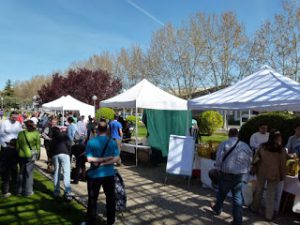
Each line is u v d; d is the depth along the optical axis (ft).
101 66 203.00
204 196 25.21
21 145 24.29
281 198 21.84
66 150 23.71
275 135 19.98
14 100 290.97
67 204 22.44
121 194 21.12
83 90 133.69
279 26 107.34
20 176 24.73
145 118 39.63
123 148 42.88
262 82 27.43
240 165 18.45
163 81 143.84
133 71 177.06
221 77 127.44
